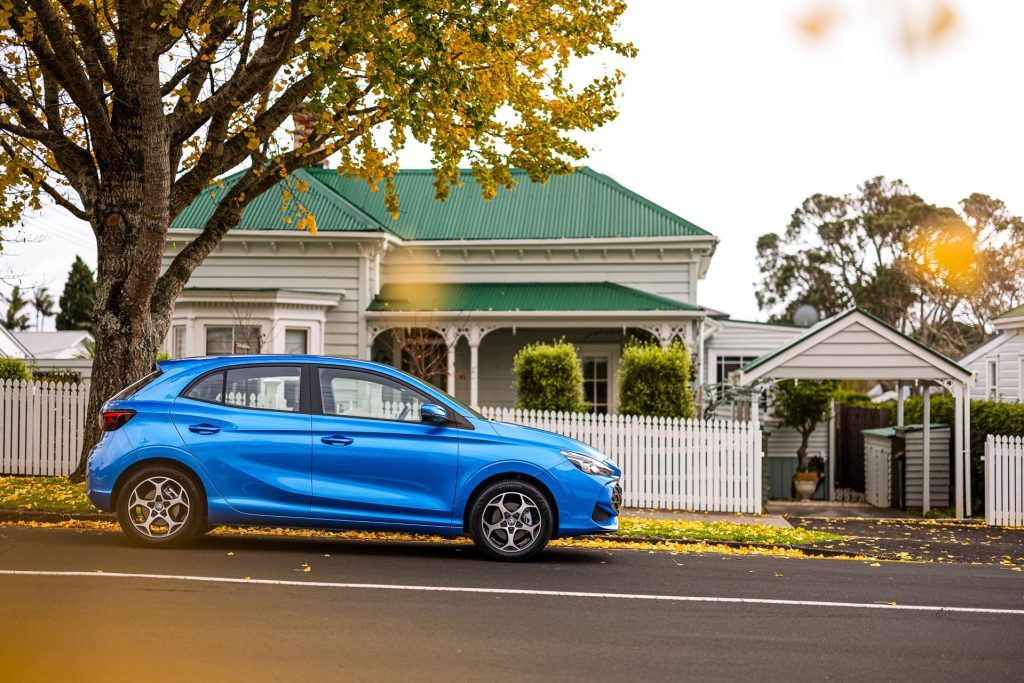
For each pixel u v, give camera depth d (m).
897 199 50.22
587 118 15.59
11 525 10.93
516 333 25.67
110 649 5.75
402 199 27.19
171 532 9.26
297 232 23.80
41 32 12.02
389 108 13.62
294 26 12.09
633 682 5.51
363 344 24.02
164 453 9.25
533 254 25.58
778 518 15.48
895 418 24.28
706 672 5.75
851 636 6.79
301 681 5.28
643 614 7.24
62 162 13.52
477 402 23.97
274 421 9.38
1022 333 25.98
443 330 23.88
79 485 13.34
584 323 23.66
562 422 16.53
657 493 16.27
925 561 11.70
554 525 9.49
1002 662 6.21
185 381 9.52
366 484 9.34
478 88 13.93
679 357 17.52
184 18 12.15
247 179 13.98
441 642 6.22
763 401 24.41
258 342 22.41
